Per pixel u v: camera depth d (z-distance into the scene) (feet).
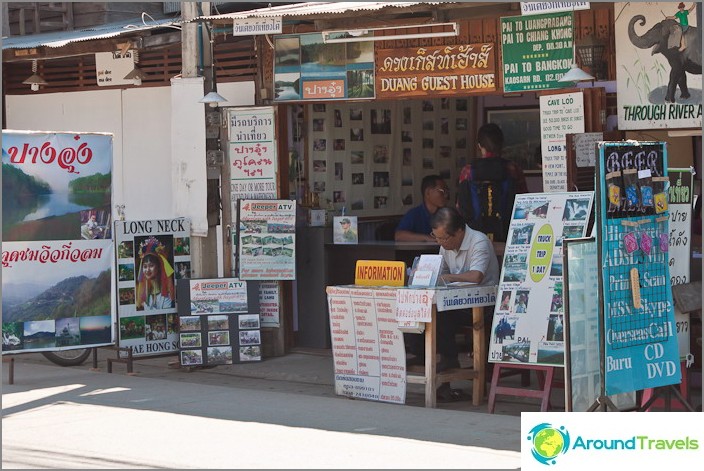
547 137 32.09
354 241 38.63
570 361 24.75
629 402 25.43
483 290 29.58
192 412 28.91
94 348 35.83
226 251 38.42
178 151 37.96
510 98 46.55
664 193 25.31
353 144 42.11
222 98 36.47
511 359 27.68
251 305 37.19
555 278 27.27
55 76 47.60
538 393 27.37
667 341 25.29
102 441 25.53
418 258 29.86
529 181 46.24
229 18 35.37
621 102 30.99
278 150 38.11
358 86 36.24
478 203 35.37
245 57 39.37
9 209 33.19
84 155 34.30
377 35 35.55
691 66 29.68
